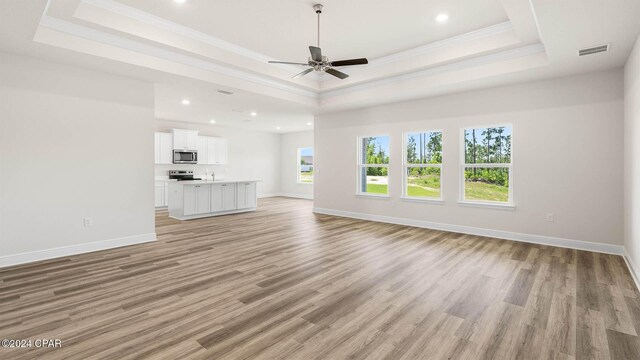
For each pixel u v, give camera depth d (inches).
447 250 164.4
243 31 161.3
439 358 72.2
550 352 74.5
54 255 149.6
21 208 141.1
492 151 200.4
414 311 95.5
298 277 124.4
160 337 80.2
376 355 73.2
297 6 135.3
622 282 118.2
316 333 82.7
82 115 157.2
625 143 149.3
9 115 137.9
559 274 127.1
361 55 196.9
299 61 207.2
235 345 76.9
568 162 169.0
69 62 149.3
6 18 108.2
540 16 106.1
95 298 103.7
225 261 145.3
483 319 90.4
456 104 208.5
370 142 266.8
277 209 325.1
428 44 178.7
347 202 275.4
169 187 278.1
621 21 108.6
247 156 435.2
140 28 145.6
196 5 135.3
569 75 167.6
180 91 206.8
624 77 151.1
